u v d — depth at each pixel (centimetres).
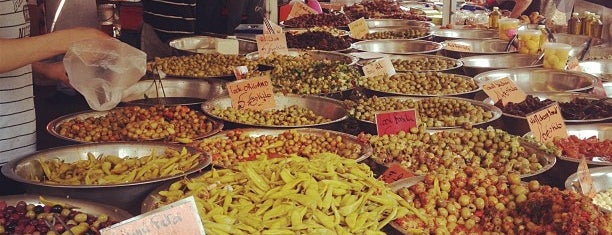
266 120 407
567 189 298
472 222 286
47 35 295
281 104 445
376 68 518
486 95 498
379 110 423
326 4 1021
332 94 468
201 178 291
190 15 639
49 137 638
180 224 199
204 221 245
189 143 354
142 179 296
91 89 312
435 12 983
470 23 823
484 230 285
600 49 621
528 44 601
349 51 633
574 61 545
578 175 311
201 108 417
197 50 631
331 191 269
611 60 576
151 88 465
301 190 271
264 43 602
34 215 256
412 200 292
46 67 351
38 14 818
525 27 698
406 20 830
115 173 307
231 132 368
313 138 369
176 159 314
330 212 264
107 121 387
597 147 371
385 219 268
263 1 834
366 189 283
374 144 360
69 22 808
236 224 250
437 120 412
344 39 664
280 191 269
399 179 308
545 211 276
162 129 378
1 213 254
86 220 253
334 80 477
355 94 474
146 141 342
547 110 387
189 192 276
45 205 264
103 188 273
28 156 314
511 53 596
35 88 819
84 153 329
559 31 721
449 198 299
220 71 529
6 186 339
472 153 360
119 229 193
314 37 654
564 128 388
